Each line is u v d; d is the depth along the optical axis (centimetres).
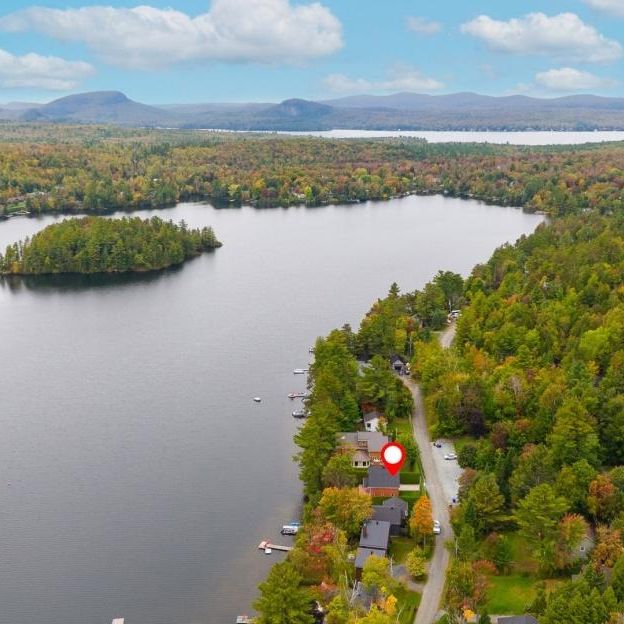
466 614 10881
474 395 17162
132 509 15700
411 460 15875
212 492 16238
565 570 12238
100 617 12625
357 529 13400
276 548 14175
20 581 13550
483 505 13212
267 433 19000
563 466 13788
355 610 11200
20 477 17050
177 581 13400
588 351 19038
